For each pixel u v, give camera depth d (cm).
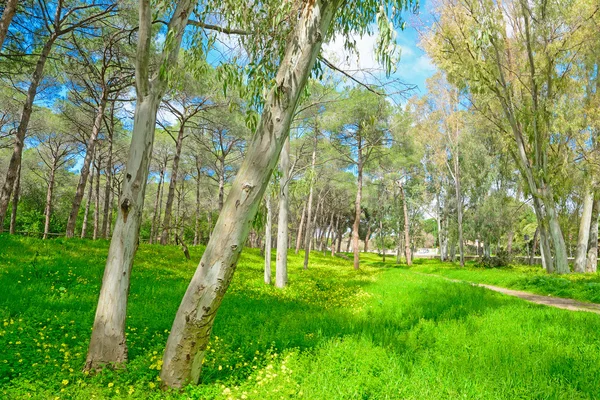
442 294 1235
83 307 782
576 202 2786
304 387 436
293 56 407
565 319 827
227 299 1009
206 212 5022
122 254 507
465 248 5700
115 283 500
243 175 401
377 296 1224
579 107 2075
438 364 530
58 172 3700
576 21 1898
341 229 6200
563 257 2059
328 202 4969
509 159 3222
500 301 1124
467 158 3450
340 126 2664
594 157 2125
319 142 2919
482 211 3347
